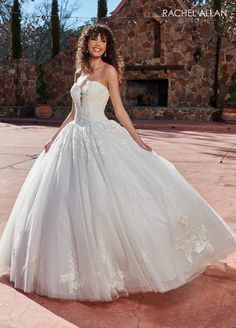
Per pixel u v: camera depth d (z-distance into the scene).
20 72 19.30
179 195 2.57
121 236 2.35
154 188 2.50
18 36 19.30
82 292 2.35
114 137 2.60
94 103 2.62
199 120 16.44
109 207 2.36
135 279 2.38
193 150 9.26
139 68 17.14
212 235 2.68
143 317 2.28
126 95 17.75
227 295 2.55
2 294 2.49
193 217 2.58
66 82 18.62
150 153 2.69
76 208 2.35
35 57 31.94
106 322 2.23
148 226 2.38
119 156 2.53
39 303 2.39
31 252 2.43
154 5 16.80
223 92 16.73
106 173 2.44
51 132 13.13
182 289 2.61
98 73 2.65
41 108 17.69
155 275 2.35
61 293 2.37
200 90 16.98
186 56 16.89
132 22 17.19
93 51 2.64
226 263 3.03
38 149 9.30
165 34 16.89
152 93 18.19
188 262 2.51
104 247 2.32
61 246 2.34
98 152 2.51
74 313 2.30
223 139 11.49
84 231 2.31
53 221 2.36
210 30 16.53
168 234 2.43
